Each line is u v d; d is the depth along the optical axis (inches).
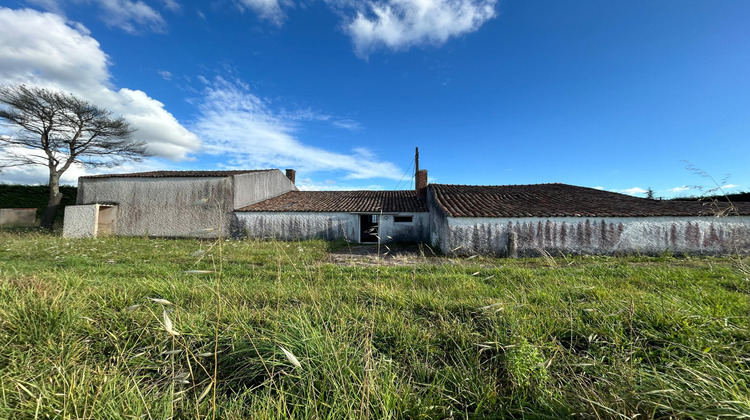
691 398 62.3
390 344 108.3
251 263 306.2
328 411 68.6
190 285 179.6
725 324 101.8
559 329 112.4
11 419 62.9
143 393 76.4
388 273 241.6
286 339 93.7
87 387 69.3
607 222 383.9
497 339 101.0
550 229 389.1
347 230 579.2
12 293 131.8
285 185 836.0
